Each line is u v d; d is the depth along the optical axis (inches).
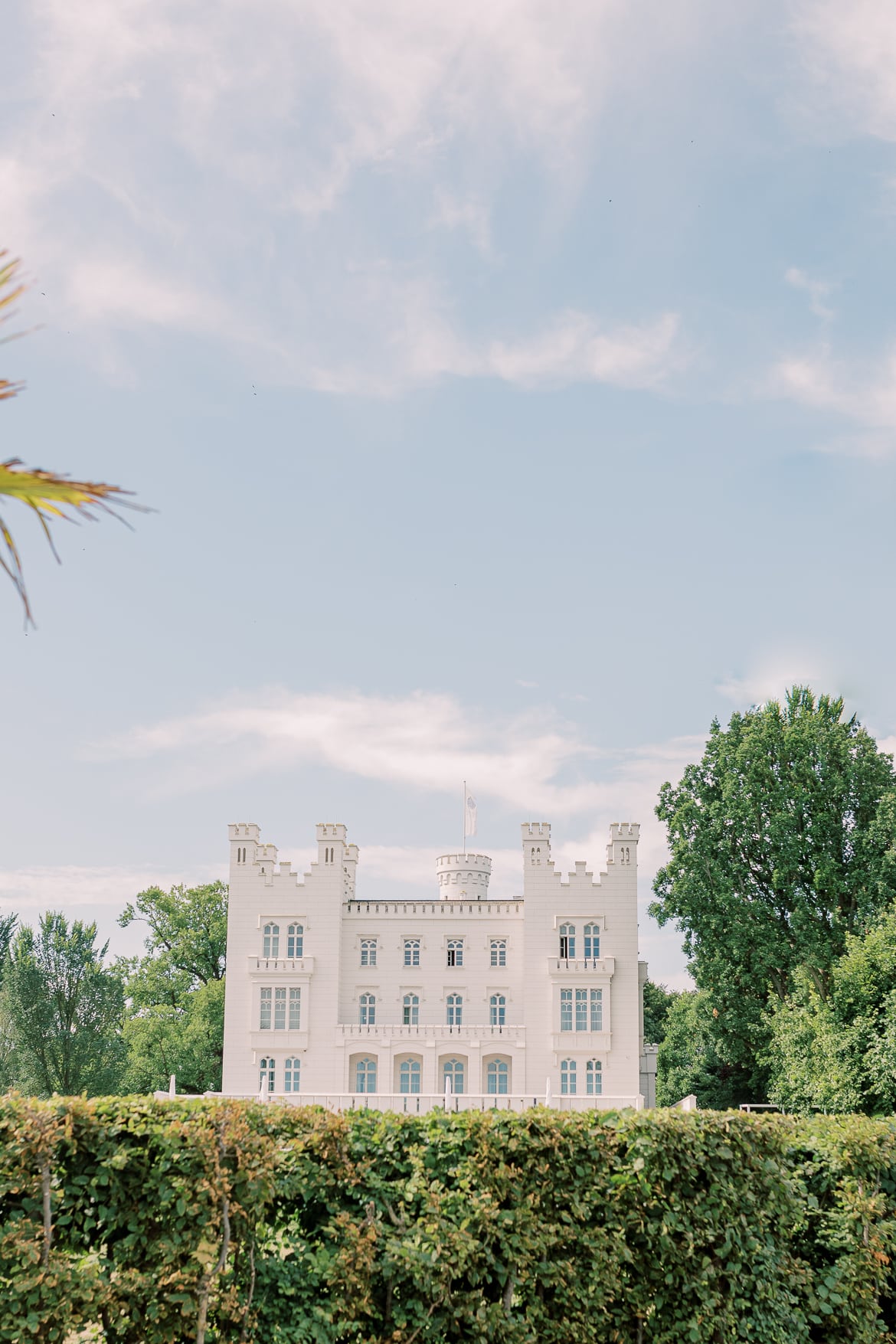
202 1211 514.0
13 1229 490.3
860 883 2498.8
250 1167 525.3
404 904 2883.9
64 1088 2442.2
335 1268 532.7
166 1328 509.0
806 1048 2021.4
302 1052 2743.6
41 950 2539.4
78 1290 492.7
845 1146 657.0
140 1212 516.7
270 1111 564.1
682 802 2755.9
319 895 2849.4
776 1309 603.5
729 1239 593.9
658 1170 584.7
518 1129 580.7
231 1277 531.5
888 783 2647.6
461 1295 550.3
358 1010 2834.6
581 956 2770.7
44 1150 499.8
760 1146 623.8
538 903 2802.7
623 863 2819.9
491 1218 560.4
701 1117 619.2
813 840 2620.6
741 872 2667.3
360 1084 2753.4
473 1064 2699.3
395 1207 567.8
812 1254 656.4
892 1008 1801.2
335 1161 557.0
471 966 2844.5
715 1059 3043.8
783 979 2618.1
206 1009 3097.9
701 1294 581.9
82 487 220.4
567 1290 565.6
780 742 2723.9
